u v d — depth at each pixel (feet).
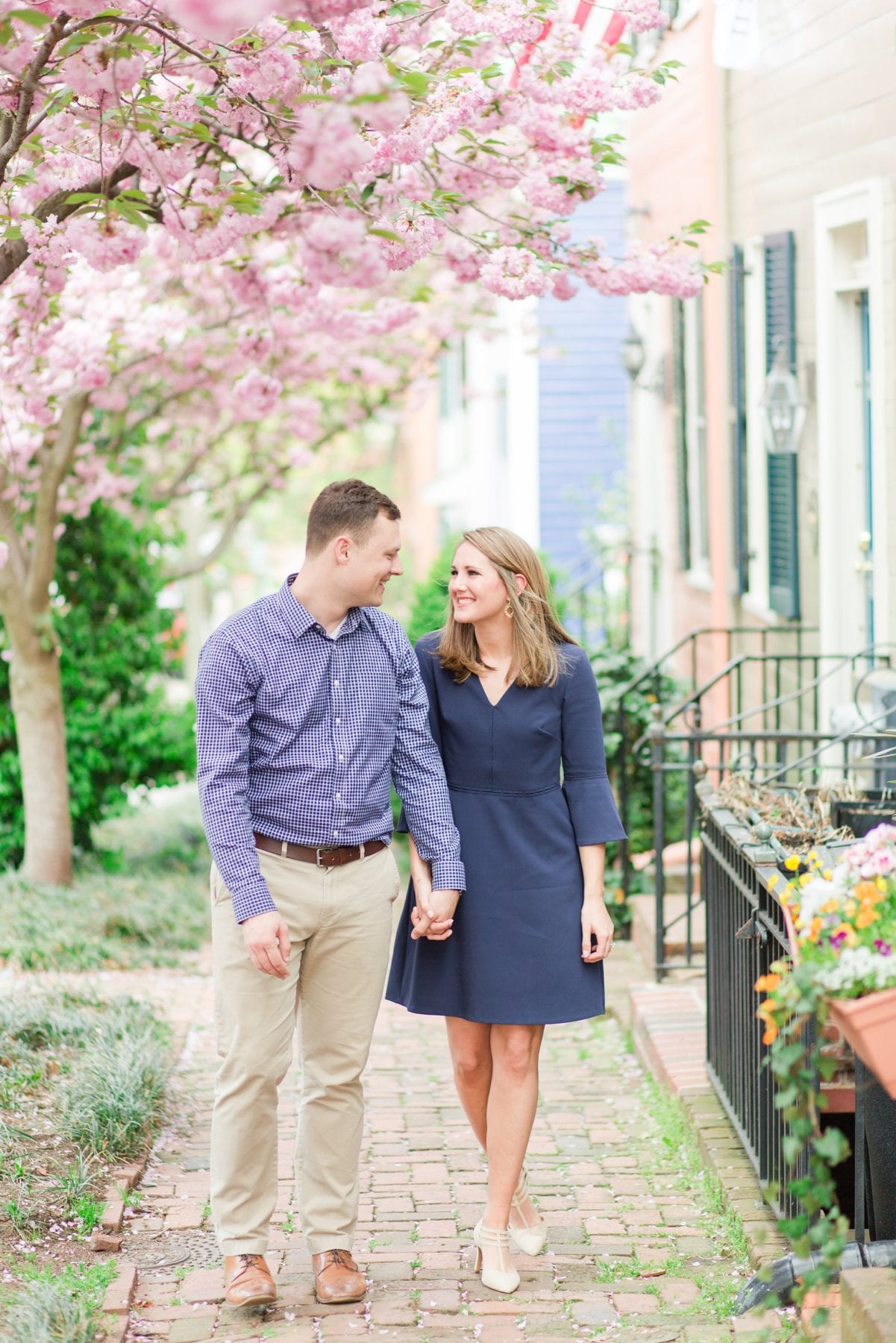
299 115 12.55
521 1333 11.31
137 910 27.84
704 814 16.93
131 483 31.86
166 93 16.07
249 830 11.44
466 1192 14.55
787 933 11.98
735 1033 14.67
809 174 24.85
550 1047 20.39
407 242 15.57
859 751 22.63
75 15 12.00
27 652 29.48
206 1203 14.02
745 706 31.24
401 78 11.97
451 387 73.41
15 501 30.42
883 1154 11.08
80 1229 13.11
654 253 18.13
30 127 14.52
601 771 12.62
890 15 20.58
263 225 16.88
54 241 14.96
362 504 11.50
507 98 16.39
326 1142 12.08
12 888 28.66
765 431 26.03
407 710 12.21
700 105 32.35
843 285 23.70
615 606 46.47
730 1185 13.62
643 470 43.34
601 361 50.24
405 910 12.92
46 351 21.74
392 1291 12.14
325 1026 12.03
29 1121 15.20
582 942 12.36
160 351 28.55
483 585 12.23
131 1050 16.84
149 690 34.96
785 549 27.20
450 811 12.24
